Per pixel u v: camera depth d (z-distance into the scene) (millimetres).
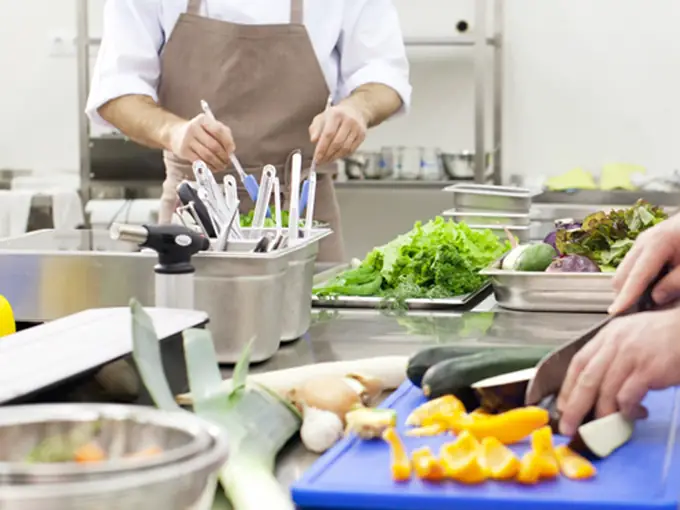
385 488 812
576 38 4773
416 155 4512
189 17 2789
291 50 2820
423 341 1545
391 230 4961
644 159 4766
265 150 2850
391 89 2869
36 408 659
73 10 4941
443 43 4520
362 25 2916
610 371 959
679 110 4699
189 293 1167
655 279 1146
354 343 1517
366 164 4531
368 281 2057
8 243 1848
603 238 2053
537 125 4844
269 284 1310
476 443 865
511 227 2779
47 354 929
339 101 2986
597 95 4777
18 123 5023
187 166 2770
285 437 946
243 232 1510
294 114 2850
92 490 513
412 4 4898
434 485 822
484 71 4445
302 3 2834
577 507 777
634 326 986
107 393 901
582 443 902
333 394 993
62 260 1525
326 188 2914
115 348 948
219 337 1292
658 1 4680
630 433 957
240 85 2824
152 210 4336
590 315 1839
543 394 992
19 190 4387
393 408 1076
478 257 2148
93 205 4355
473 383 1035
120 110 2703
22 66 4992
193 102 2848
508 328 1683
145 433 640
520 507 782
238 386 932
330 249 2926
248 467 825
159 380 812
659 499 781
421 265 2076
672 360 956
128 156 4527
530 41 4812
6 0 4965
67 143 5012
